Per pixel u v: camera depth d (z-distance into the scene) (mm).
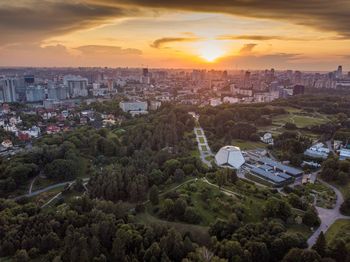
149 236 181250
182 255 168625
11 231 188000
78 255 161125
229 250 161625
